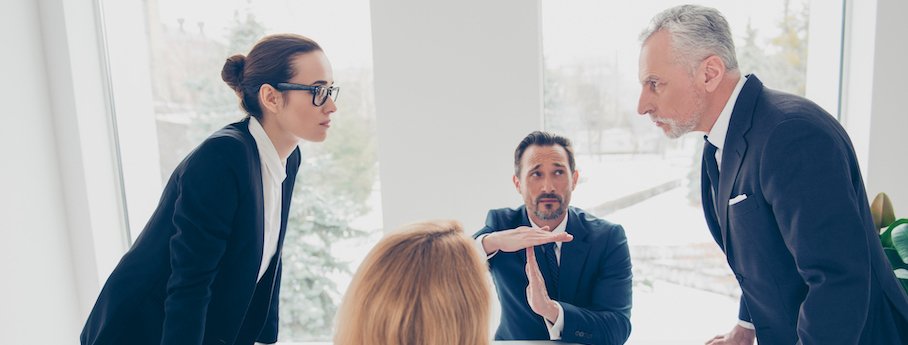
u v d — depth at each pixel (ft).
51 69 7.44
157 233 4.30
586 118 7.80
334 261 8.55
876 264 3.92
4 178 6.71
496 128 7.13
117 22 8.18
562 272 5.17
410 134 7.23
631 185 7.95
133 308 4.27
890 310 3.96
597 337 4.60
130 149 8.43
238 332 4.51
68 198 7.70
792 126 3.64
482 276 2.51
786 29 7.39
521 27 6.96
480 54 7.03
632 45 7.54
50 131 7.48
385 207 7.36
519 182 5.32
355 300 2.45
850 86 7.14
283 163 4.75
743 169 4.02
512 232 4.93
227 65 4.38
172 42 8.29
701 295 8.16
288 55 4.28
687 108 4.20
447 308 2.35
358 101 8.11
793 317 4.08
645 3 7.43
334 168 8.33
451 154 7.21
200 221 3.95
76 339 7.87
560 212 5.13
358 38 7.94
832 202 3.46
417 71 7.12
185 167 4.07
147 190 8.58
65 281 7.68
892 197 6.81
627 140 7.82
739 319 5.16
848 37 7.08
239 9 8.11
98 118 7.87
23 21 7.05
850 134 7.18
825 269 3.46
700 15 4.05
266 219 4.63
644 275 8.20
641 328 8.30
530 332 5.20
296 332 8.69
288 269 8.57
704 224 7.94
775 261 4.01
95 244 7.83
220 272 4.26
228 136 4.13
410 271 2.40
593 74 7.68
